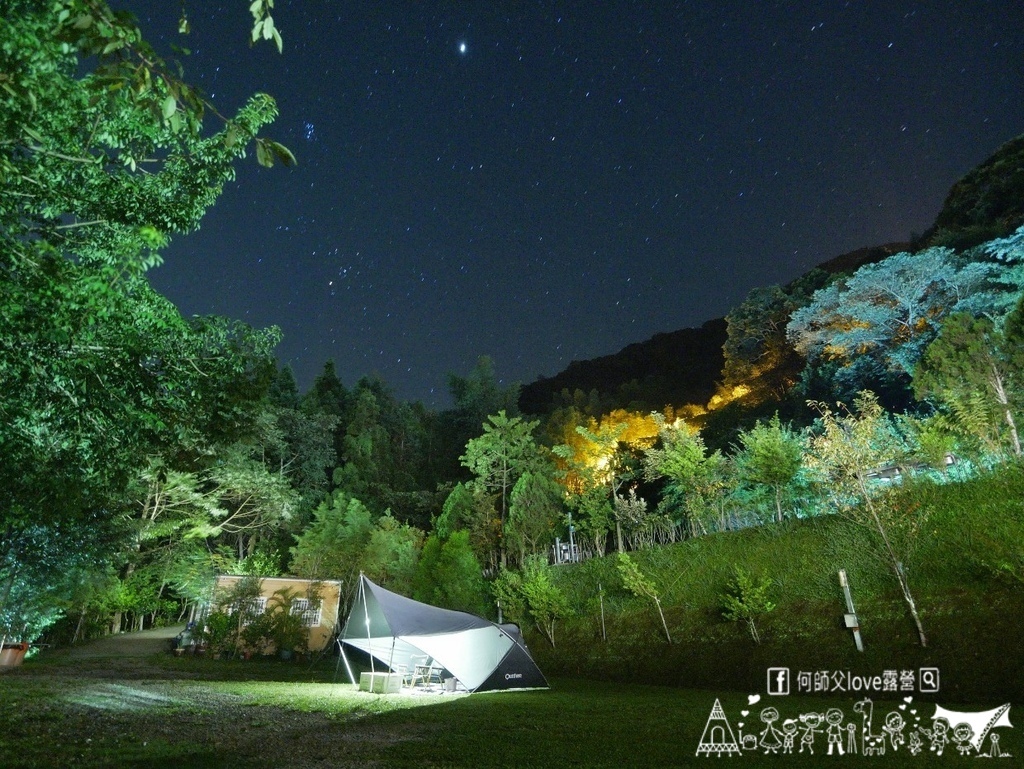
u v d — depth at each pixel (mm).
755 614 14711
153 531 27531
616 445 28312
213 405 7555
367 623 15836
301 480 40156
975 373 15711
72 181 6945
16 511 8250
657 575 18328
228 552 32406
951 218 39469
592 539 24328
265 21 3385
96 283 5625
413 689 15023
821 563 14492
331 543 30234
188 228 7477
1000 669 9844
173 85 3783
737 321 46344
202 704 10742
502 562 27766
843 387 32312
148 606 30328
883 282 30047
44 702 9945
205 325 7289
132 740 7141
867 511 12945
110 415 6730
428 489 43844
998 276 28109
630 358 77375
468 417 46406
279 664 21578
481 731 8297
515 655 15258
